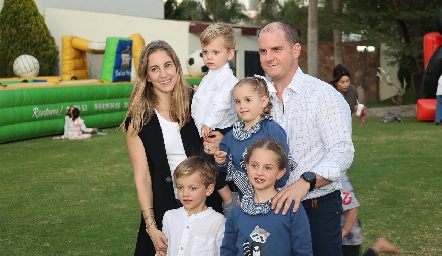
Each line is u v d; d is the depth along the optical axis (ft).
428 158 37.35
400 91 81.20
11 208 26.61
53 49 77.87
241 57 82.84
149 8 102.22
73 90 53.93
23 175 34.09
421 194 27.86
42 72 76.79
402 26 77.61
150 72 13.99
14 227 23.59
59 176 33.71
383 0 77.25
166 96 14.28
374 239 21.16
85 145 45.98
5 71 76.43
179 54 79.92
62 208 26.50
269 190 12.10
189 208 13.51
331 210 12.97
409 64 82.12
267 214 11.89
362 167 34.63
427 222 23.25
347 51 96.68
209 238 13.47
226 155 13.39
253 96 12.80
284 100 12.91
